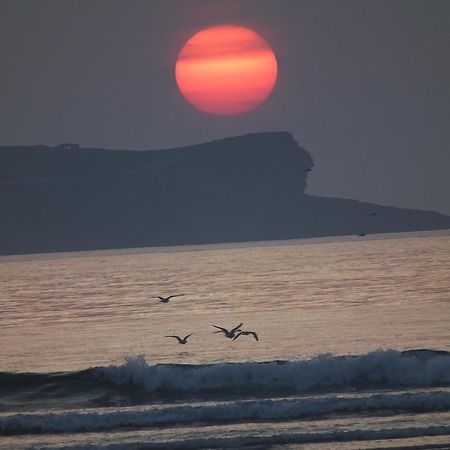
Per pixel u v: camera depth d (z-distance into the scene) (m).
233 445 126.56
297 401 141.25
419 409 138.62
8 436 134.50
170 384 159.25
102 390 159.50
